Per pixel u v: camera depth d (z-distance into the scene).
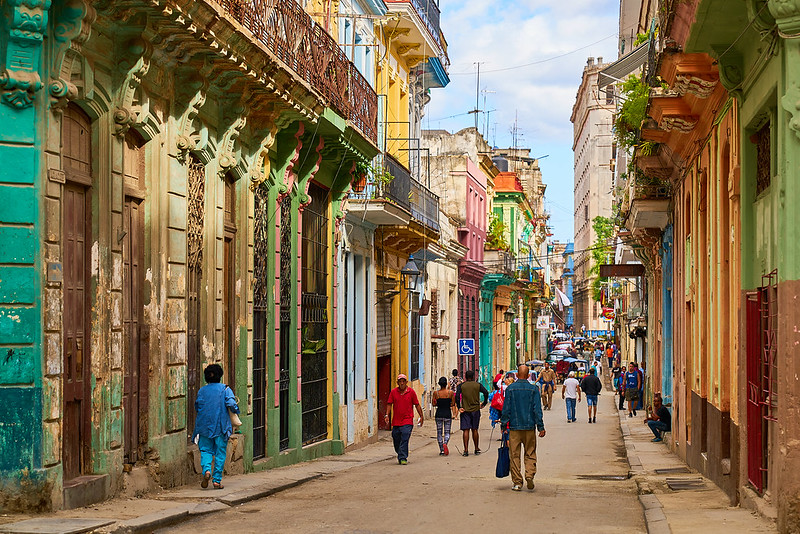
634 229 28.66
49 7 9.89
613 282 68.44
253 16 14.48
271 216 18.34
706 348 17.31
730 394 13.52
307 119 17.42
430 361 38.59
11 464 9.93
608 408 44.75
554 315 110.88
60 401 10.30
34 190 9.98
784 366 9.70
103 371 11.39
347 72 20.45
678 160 20.70
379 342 28.94
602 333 113.50
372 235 27.67
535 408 14.80
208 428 13.16
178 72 13.44
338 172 22.41
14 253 9.93
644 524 11.27
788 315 9.66
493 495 14.02
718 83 14.23
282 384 19.42
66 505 10.34
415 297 35.03
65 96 10.24
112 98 11.64
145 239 12.76
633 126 21.64
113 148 11.67
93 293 11.29
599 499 13.75
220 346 15.30
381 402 30.48
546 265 102.19
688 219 19.97
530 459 14.80
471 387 23.34
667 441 24.02
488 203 59.53
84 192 11.27
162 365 13.05
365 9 27.30
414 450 25.06
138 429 12.59
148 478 12.48
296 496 13.70
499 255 56.97
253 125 16.61
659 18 15.59
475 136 53.72
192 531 10.21
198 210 14.61
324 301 22.62
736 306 13.48
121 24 11.41
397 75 32.28
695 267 18.30
